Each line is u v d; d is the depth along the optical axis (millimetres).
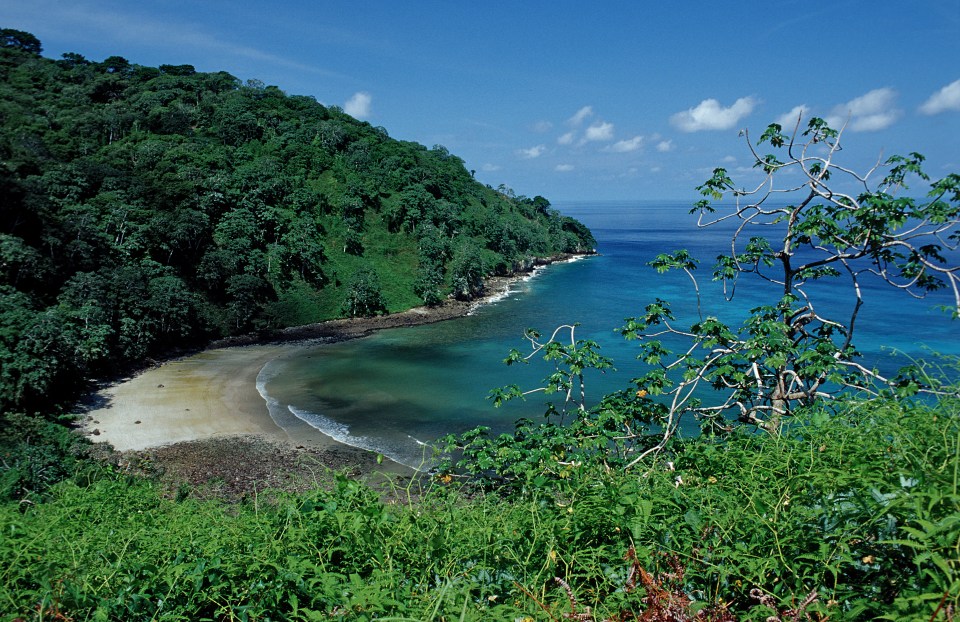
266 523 4316
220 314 61750
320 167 96438
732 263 9219
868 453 3586
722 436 6289
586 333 60812
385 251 87062
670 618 2758
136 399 41562
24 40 119062
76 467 23672
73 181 62688
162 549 4117
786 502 3301
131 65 121312
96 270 53469
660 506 3783
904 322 54625
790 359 7984
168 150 79875
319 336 63219
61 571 3795
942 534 2500
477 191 129375
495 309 76438
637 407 7809
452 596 3088
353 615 3150
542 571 3457
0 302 40750
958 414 3609
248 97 115625
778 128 8516
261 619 3447
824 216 8023
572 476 5109
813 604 2639
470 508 4758
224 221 71562
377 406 41188
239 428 36781
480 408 40344
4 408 34719
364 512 4102
